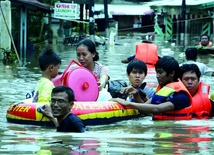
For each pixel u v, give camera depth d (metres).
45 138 7.25
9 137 7.40
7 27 21.55
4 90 12.98
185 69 9.55
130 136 7.44
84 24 45.22
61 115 7.89
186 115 9.16
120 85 10.34
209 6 42.16
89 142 6.90
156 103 9.18
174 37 46.50
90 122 8.66
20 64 20.30
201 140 7.15
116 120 9.02
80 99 9.34
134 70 9.89
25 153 6.23
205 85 9.72
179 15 46.00
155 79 15.10
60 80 9.52
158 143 6.89
